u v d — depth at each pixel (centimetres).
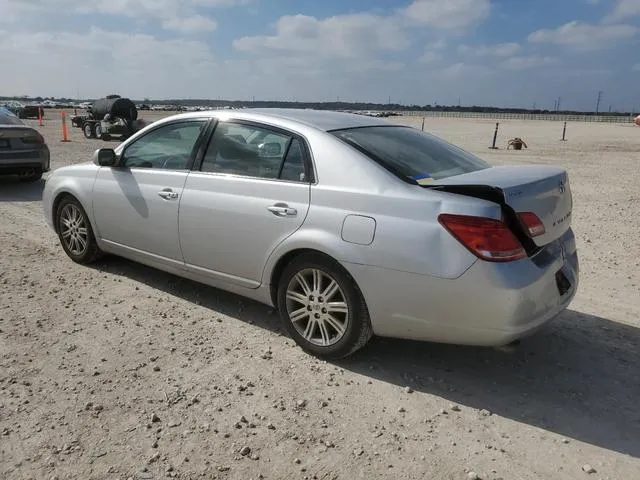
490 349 425
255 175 428
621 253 705
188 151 479
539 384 377
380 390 364
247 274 434
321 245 377
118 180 526
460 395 361
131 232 519
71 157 1644
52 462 284
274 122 430
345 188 377
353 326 379
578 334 456
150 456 291
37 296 505
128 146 532
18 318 455
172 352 406
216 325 455
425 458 297
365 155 384
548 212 361
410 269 346
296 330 412
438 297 342
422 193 351
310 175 396
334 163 388
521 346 432
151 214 493
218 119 466
